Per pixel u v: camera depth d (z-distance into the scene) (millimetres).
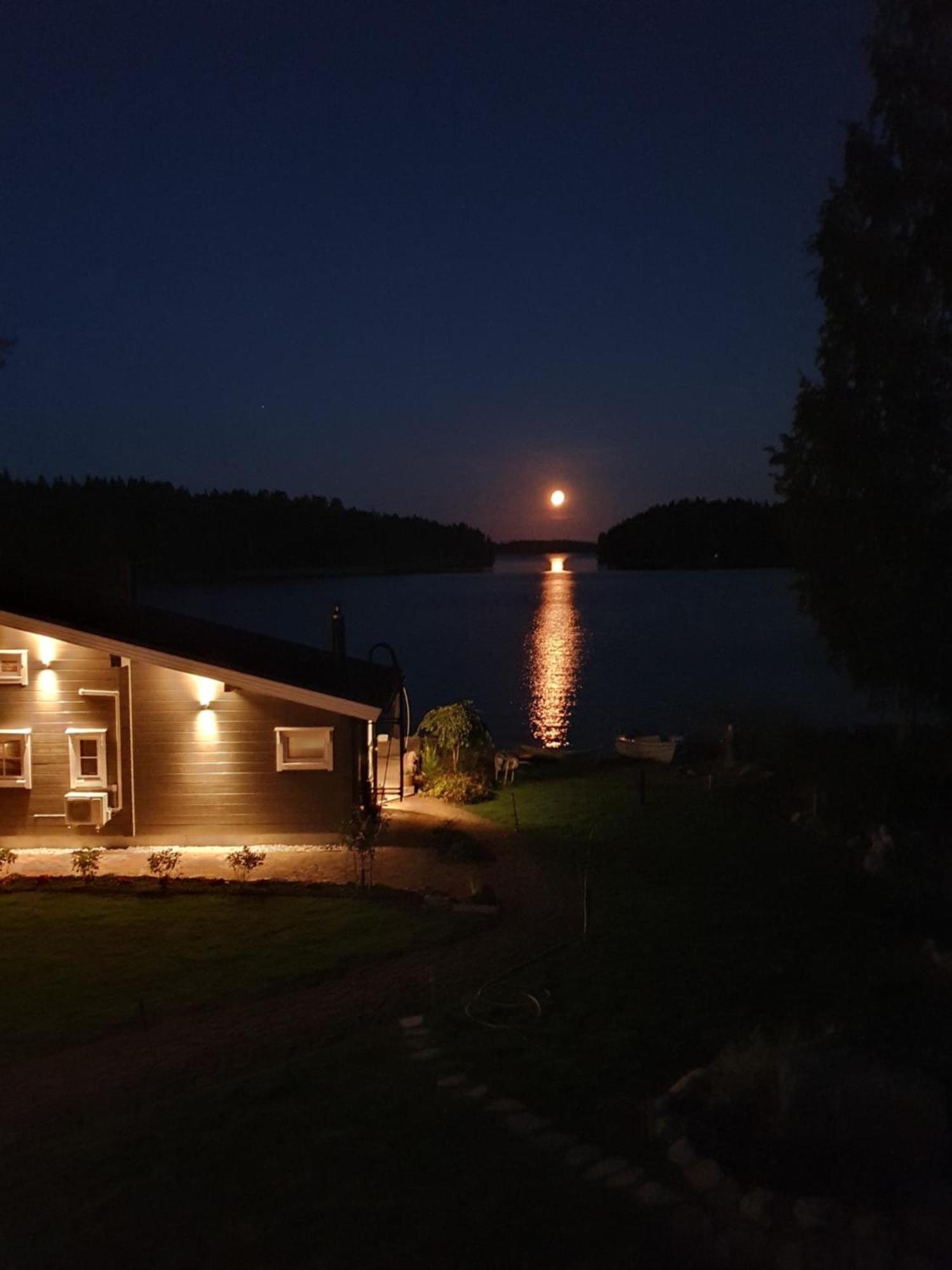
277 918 13070
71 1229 5727
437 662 70750
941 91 17609
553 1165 6109
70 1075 8625
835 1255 4957
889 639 18672
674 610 122250
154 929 12641
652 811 19547
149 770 17031
